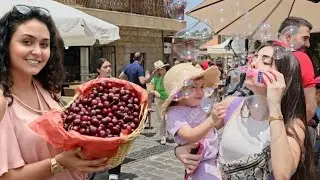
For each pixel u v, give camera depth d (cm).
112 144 145
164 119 259
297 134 185
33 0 488
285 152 174
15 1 442
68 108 169
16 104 172
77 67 1434
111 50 1531
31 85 188
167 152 729
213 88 253
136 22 1585
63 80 206
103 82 180
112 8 1530
